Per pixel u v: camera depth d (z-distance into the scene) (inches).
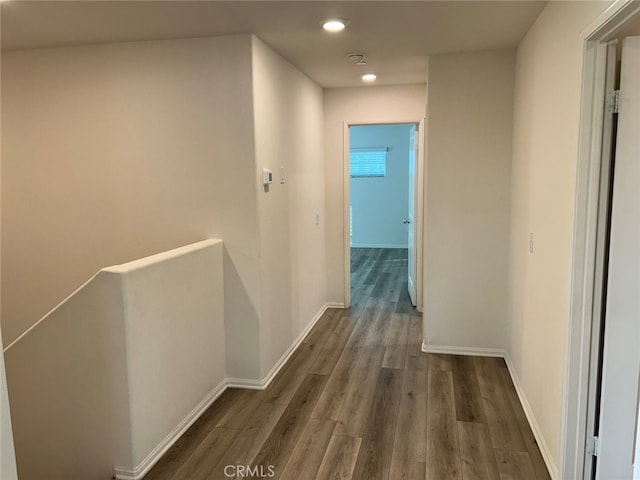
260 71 125.8
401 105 193.6
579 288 79.0
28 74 133.3
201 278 117.3
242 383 132.9
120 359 89.7
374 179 380.8
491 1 98.0
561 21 87.9
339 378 138.4
